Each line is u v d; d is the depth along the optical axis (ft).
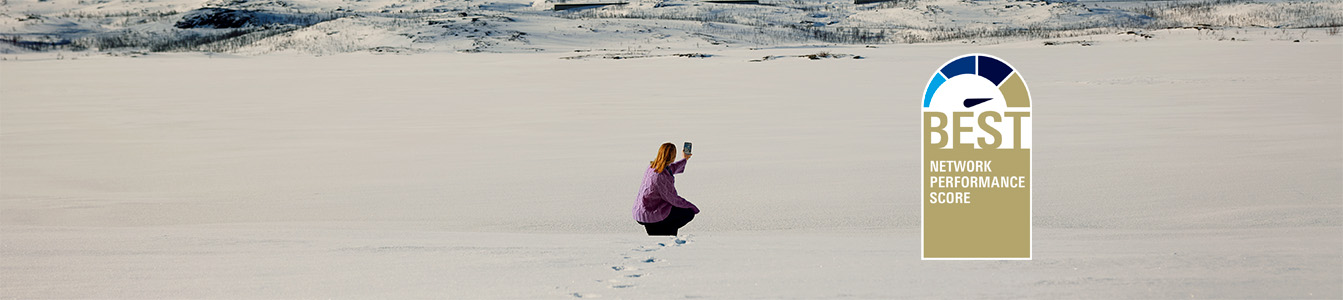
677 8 486.38
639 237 21.30
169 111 77.20
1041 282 12.91
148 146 51.78
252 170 41.16
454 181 36.78
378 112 73.56
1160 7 467.11
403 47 270.05
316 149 49.32
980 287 12.58
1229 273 13.57
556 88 100.78
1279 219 26.21
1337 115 58.80
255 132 59.31
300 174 39.63
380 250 17.75
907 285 12.75
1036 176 34.68
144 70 156.76
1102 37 232.94
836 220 27.17
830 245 19.33
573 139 52.54
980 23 402.11
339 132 58.54
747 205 29.91
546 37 288.10
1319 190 30.78
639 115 67.72
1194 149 42.55
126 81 125.59
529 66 155.43
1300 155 39.83
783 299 11.82
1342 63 120.88
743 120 62.75
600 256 16.42
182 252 17.85
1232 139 46.50
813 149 45.70
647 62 164.25
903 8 446.60
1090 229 24.90
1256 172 34.99
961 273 13.91
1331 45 171.63
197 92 102.63
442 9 561.84
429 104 81.20
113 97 95.91
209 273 14.84
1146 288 12.34
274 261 16.21
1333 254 16.01
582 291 12.61
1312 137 46.70
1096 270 14.08
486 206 30.73
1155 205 28.71
